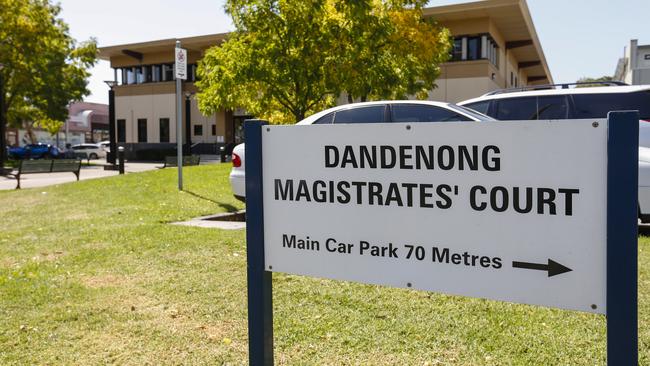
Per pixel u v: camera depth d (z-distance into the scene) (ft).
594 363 10.30
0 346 11.60
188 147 104.73
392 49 54.85
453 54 94.48
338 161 7.98
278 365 10.62
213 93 49.21
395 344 11.41
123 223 26.04
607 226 6.23
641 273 15.43
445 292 7.30
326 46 44.91
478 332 11.85
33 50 112.37
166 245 20.36
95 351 11.39
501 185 6.89
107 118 231.09
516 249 6.84
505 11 88.33
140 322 12.87
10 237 23.38
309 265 8.30
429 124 7.29
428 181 7.35
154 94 139.03
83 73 129.49
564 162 6.51
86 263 18.22
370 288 14.93
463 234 7.16
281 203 8.50
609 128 6.15
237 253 19.03
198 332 12.28
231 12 45.55
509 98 26.61
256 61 44.73
